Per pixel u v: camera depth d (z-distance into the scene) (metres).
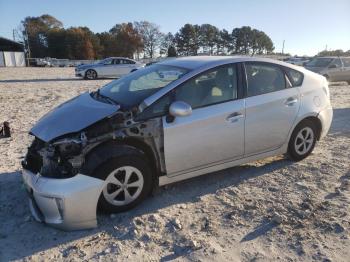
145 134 4.07
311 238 3.63
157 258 3.36
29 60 75.31
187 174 4.52
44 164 3.79
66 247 3.53
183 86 4.37
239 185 4.84
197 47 114.81
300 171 5.28
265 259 3.33
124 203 4.09
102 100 4.52
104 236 3.71
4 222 3.97
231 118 4.64
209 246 3.52
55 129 3.97
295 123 5.34
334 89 16.67
